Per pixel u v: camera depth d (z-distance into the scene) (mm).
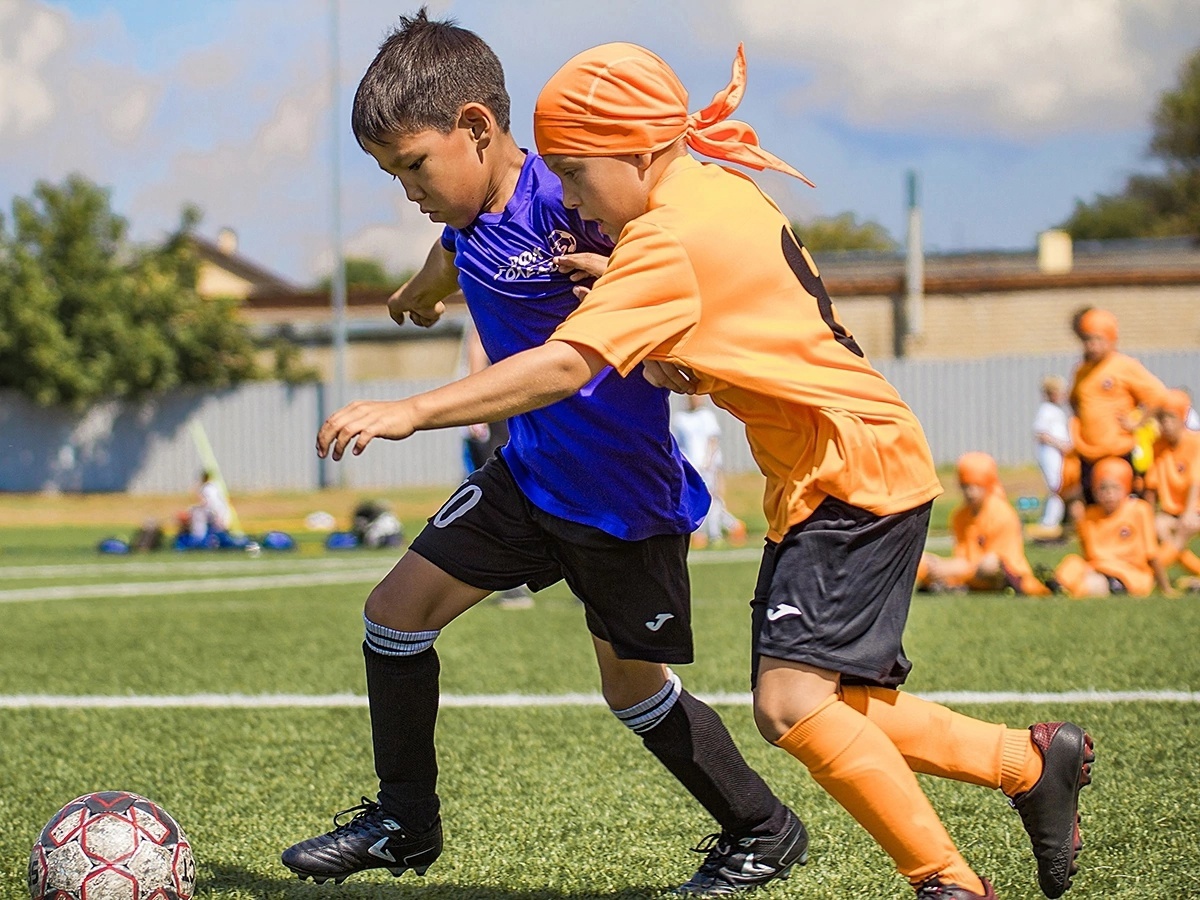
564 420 2807
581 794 3836
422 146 2738
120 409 30094
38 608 9453
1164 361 26141
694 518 2969
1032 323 32719
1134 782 3734
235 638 7582
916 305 32531
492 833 3475
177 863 2725
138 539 16828
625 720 2996
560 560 2922
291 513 24734
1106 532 9195
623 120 2512
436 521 2945
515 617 8406
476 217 2896
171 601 9906
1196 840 3182
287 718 5121
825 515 2449
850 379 2488
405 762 2922
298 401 29484
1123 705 4828
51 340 29312
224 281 52750
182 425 29953
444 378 29328
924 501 2500
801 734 2412
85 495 29938
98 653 7020
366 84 2766
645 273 2389
